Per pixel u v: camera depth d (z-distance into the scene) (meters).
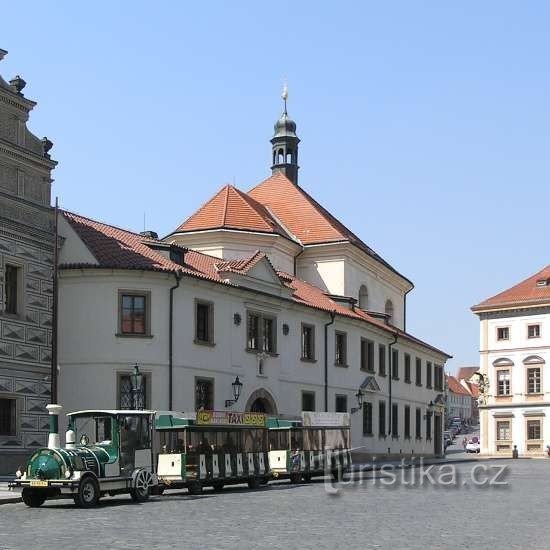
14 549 16.53
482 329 102.44
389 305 78.50
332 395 57.62
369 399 62.94
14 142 39.69
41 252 40.56
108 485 27.31
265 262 51.78
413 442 71.94
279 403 52.12
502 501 29.05
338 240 67.56
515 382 99.88
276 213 72.06
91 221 47.09
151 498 30.09
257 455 36.59
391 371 67.69
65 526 20.72
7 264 38.41
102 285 42.94
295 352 54.16
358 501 28.69
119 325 42.94
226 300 48.16
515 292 101.62
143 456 28.84
